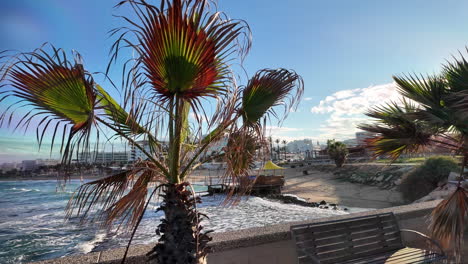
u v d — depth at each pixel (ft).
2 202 87.81
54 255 28.35
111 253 7.93
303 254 8.84
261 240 9.21
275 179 82.53
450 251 10.41
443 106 10.19
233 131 6.57
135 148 6.39
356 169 96.27
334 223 9.73
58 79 5.49
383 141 10.55
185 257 5.81
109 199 6.72
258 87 7.24
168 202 6.10
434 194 36.55
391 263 8.71
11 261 27.37
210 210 51.13
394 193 59.31
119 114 6.56
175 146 6.38
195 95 6.36
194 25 5.30
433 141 9.91
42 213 61.11
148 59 5.53
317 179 108.27
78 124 5.94
